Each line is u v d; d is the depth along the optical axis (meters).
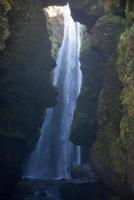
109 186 24.00
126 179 21.23
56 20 53.97
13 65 26.52
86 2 28.25
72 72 52.91
